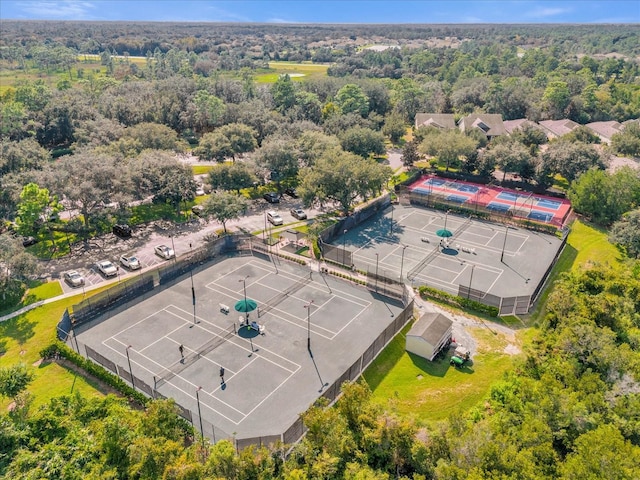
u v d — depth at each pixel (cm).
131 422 3644
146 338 5447
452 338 5512
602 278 5878
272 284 6662
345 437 3400
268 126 12562
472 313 6003
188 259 7012
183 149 11450
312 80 19312
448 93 19062
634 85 19775
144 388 4484
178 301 6216
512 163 10531
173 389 4641
